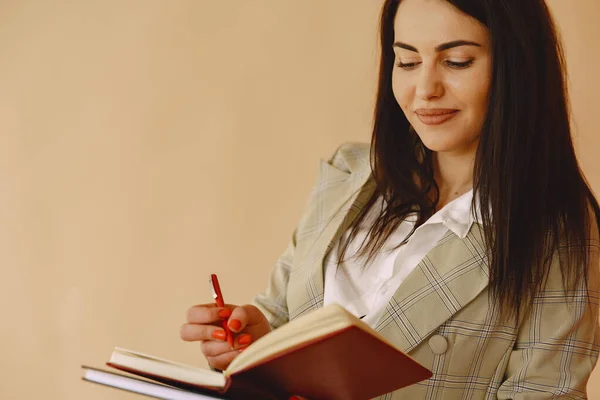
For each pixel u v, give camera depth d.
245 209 2.66
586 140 2.35
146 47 2.71
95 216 2.78
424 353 1.36
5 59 2.83
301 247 1.59
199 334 1.25
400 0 1.38
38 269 2.83
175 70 2.69
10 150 2.83
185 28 2.67
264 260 2.65
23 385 2.86
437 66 1.31
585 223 1.36
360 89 2.53
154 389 1.00
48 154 2.81
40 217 2.82
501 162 1.33
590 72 2.33
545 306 1.34
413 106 1.35
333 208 1.58
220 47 2.65
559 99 1.38
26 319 2.84
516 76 1.30
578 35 2.34
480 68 1.30
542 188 1.34
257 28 2.62
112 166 2.76
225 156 2.66
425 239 1.43
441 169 1.49
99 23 2.74
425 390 1.36
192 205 2.70
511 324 1.35
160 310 2.74
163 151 2.71
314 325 0.94
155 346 2.75
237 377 1.00
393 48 1.38
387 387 1.07
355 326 0.91
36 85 2.81
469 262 1.36
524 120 1.32
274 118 2.62
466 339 1.35
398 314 1.37
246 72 2.63
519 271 1.33
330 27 2.55
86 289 2.79
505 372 1.38
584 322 1.34
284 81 2.61
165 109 2.70
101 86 2.75
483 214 1.36
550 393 1.31
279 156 2.62
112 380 1.00
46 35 2.79
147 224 2.74
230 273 2.68
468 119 1.33
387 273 1.45
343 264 1.50
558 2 2.35
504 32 1.29
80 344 2.81
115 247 2.77
